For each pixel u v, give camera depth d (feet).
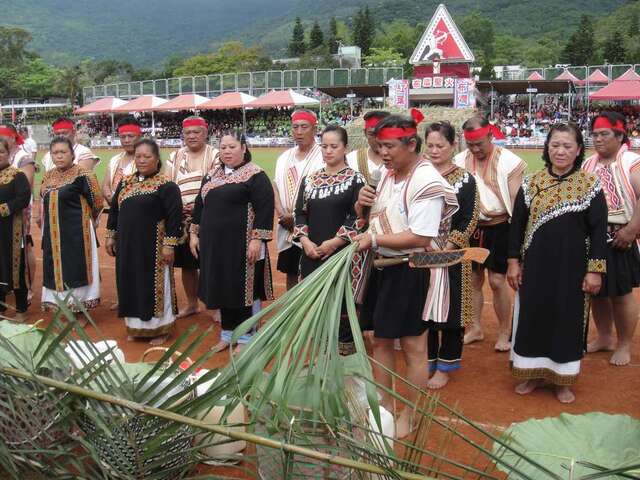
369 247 12.93
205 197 18.71
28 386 9.87
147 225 19.54
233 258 18.40
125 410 9.43
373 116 17.95
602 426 11.51
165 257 19.67
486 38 380.78
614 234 17.16
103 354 9.87
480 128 18.02
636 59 294.25
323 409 9.07
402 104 128.16
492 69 237.45
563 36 461.78
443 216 13.61
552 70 162.40
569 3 538.47
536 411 15.16
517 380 17.01
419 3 618.85
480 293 19.86
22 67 304.71
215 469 12.02
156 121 168.14
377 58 325.83
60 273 21.62
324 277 10.41
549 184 15.14
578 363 15.23
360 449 8.65
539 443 11.28
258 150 116.06
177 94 172.24
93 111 154.71
